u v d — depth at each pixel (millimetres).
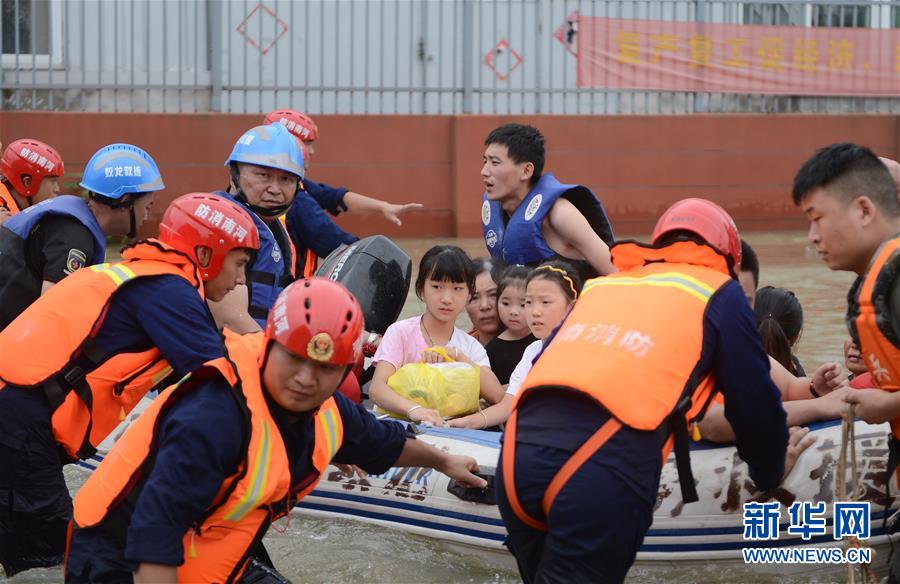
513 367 5137
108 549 2965
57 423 3789
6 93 12289
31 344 3742
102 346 3723
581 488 2955
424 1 12938
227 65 12711
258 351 2924
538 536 3160
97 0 12273
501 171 5555
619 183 13438
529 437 3057
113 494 2924
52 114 12125
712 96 13820
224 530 2906
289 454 2941
